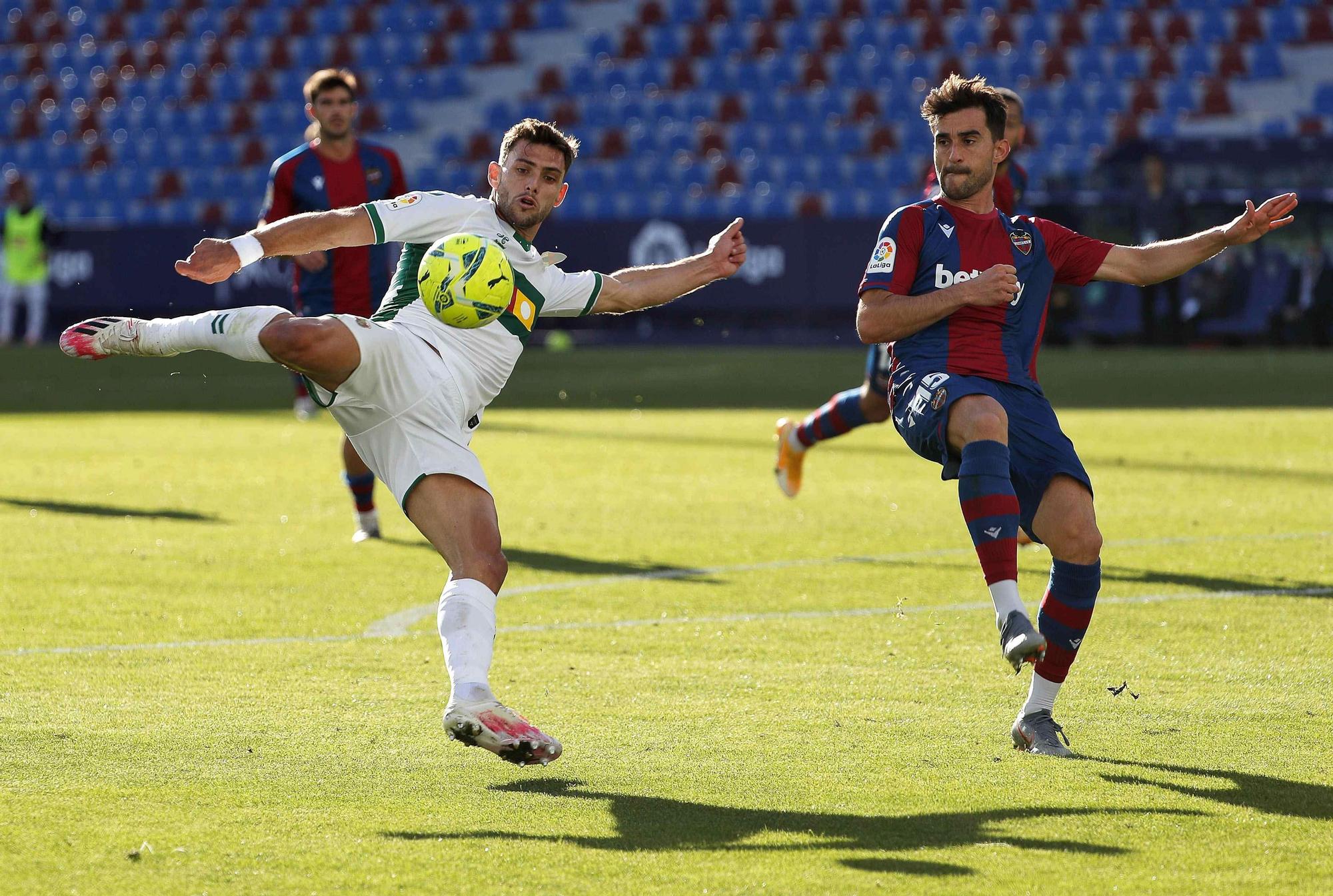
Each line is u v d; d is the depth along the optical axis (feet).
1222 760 45.75
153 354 48.75
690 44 343.26
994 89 53.67
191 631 63.77
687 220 259.80
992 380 51.83
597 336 276.00
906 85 328.90
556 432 146.51
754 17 347.77
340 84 99.04
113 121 344.28
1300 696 53.47
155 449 133.28
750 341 266.77
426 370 47.62
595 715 50.90
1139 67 327.47
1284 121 313.53
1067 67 327.88
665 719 50.42
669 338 271.90
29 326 273.33
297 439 141.49
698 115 327.88
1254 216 52.75
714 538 88.33
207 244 46.37
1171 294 253.44
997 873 35.94
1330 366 218.38
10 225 268.62
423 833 38.83
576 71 338.95
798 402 177.37
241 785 42.83
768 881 35.42
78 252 271.28
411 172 319.27
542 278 50.96
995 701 52.95
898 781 43.52
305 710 51.24
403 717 50.44
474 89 343.05
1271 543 84.64
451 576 46.19
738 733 48.73
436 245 48.75
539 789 42.70
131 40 362.33
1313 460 120.98
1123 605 68.85
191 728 48.78
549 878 35.63
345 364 46.37
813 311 263.29
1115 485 107.86
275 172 100.63
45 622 65.10
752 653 60.34
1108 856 37.14
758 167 312.50
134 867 36.14
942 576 76.59
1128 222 252.21
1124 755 46.29
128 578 75.46
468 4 354.13
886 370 90.48
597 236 259.39
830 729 49.29
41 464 122.62
